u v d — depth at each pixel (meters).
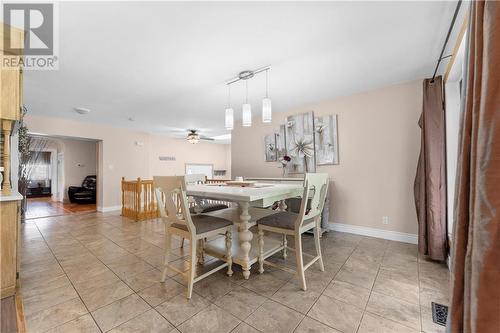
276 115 4.22
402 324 1.37
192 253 1.69
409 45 2.02
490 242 0.54
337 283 1.86
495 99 0.55
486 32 0.58
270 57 2.22
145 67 2.42
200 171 8.48
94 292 1.75
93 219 4.49
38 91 3.10
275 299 1.64
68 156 7.30
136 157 6.11
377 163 3.11
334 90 3.15
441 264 2.21
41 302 1.62
